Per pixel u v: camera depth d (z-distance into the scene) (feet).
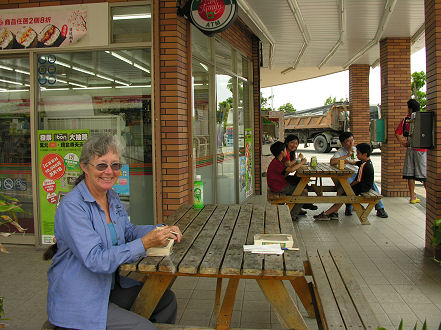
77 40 17.24
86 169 7.25
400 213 24.57
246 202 28.86
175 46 16.55
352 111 42.93
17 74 18.13
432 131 16.06
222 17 16.31
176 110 16.72
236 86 26.86
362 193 22.25
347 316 7.63
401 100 28.78
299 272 6.91
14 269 15.29
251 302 12.21
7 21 17.60
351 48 32.96
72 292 6.91
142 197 17.83
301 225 22.21
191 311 11.71
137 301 8.02
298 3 21.01
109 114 17.81
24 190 18.30
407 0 20.48
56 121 18.08
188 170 17.90
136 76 17.47
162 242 7.20
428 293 12.68
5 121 18.33
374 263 15.60
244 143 29.40
